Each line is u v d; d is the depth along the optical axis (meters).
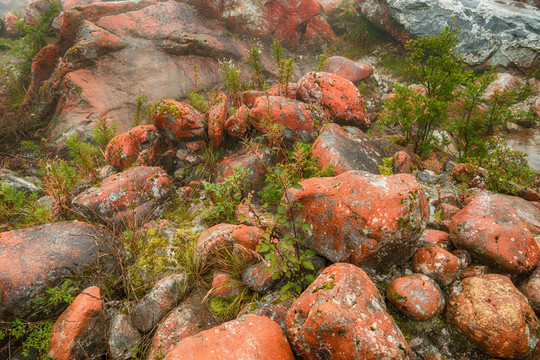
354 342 2.16
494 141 5.25
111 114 8.16
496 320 2.51
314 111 5.07
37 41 10.91
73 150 5.28
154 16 8.80
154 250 3.78
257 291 3.20
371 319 2.30
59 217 4.47
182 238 3.88
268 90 6.04
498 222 3.08
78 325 2.98
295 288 3.07
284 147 4.74
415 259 3.12
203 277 3.47
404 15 8.79
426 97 5.33
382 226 2.79
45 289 3.29
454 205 4.11
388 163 4.66
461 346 2.67
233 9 9.23
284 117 4.69
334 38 9.86
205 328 2.97
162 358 2.71
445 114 5.09
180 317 2.99
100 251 3.71
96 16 8.57
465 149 5.55
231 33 9.38
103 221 4.25
